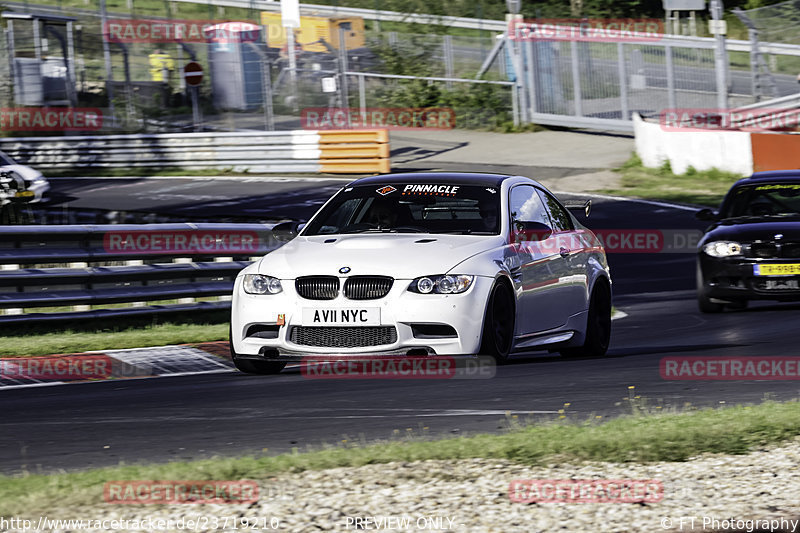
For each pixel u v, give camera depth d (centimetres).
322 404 2264
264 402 2320
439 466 1552
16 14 10794
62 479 1509
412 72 11575
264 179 9119
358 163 9219
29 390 2664
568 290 2902
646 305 4462
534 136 10731
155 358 3155
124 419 2162
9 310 3762
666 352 3067
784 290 3894
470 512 1326
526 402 2212
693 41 10569
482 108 11169
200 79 10775
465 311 2441
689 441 1680
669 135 8944
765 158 8400
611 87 10288
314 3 14400
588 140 10450
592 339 3025
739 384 2427
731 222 4150
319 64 11719
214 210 7544
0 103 10856
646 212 7362
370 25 13688
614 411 2083
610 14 14750
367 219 2753
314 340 2475
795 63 10212
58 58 10950
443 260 2491
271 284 2530
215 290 4125
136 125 11050
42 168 9944
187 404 2330
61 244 3734
